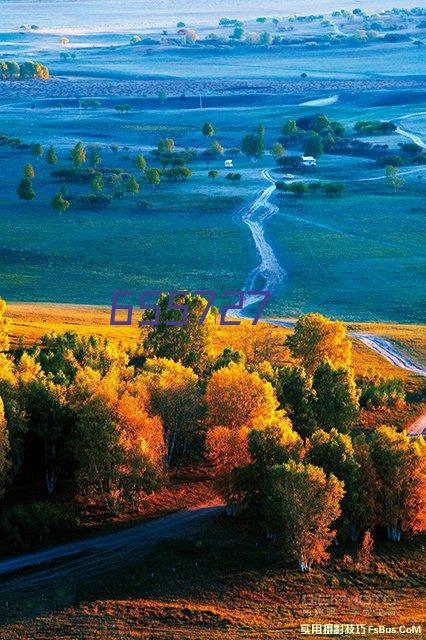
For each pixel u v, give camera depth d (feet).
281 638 314.14
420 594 354.74
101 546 367.66
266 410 435.53
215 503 414.62
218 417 438.40
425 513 382.63
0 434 379.14
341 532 379.14
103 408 400.88
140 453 390.83
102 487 404.57
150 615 322.14
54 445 404.98
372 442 405.39
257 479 384.88
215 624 320.70
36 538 369.91
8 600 326.03
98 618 317.22
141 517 395.34
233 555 363.76
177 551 363.76
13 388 428.56
